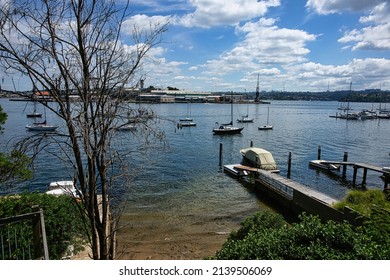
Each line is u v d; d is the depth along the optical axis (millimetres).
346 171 31438
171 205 19672
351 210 12242
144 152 5891
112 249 5703
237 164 31219
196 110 123812
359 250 5301
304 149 43750
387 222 6645
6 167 6332
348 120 92438
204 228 16047
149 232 15289
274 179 22031
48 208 7789
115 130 5078
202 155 37812
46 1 4535
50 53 4523
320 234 6023
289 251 5805
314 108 167375
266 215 10133
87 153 4523
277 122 85188
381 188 26125
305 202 17312
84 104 4566
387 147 45594
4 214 6902
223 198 21594
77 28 4613
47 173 25172
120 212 7199
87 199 5023
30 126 50781
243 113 116750
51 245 7887
